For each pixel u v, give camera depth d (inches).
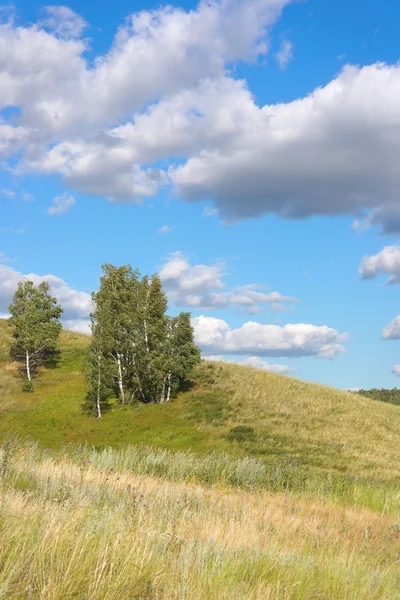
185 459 790.5
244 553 267.3
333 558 316.5
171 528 289.9
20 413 2148.1
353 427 2137.1
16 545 196.7
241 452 1679.4
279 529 405.7
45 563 194.2
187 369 2321.6
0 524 217.8
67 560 198.7
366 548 410.9
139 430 1972.2
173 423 2023.9
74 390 2390.5
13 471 401.7
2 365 2593.5
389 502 694.5
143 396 2297.0
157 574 210.7
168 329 2325.3
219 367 2667.3
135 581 200.8
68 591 178.7
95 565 203.0
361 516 561.0
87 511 272.2
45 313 2623.0
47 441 1863.9
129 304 2359.7
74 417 2130.9
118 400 2287.2
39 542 207.3
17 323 2559.1
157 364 2234.3
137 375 2283.5
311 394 2508.6
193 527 324.8
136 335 2324.1
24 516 239.5
